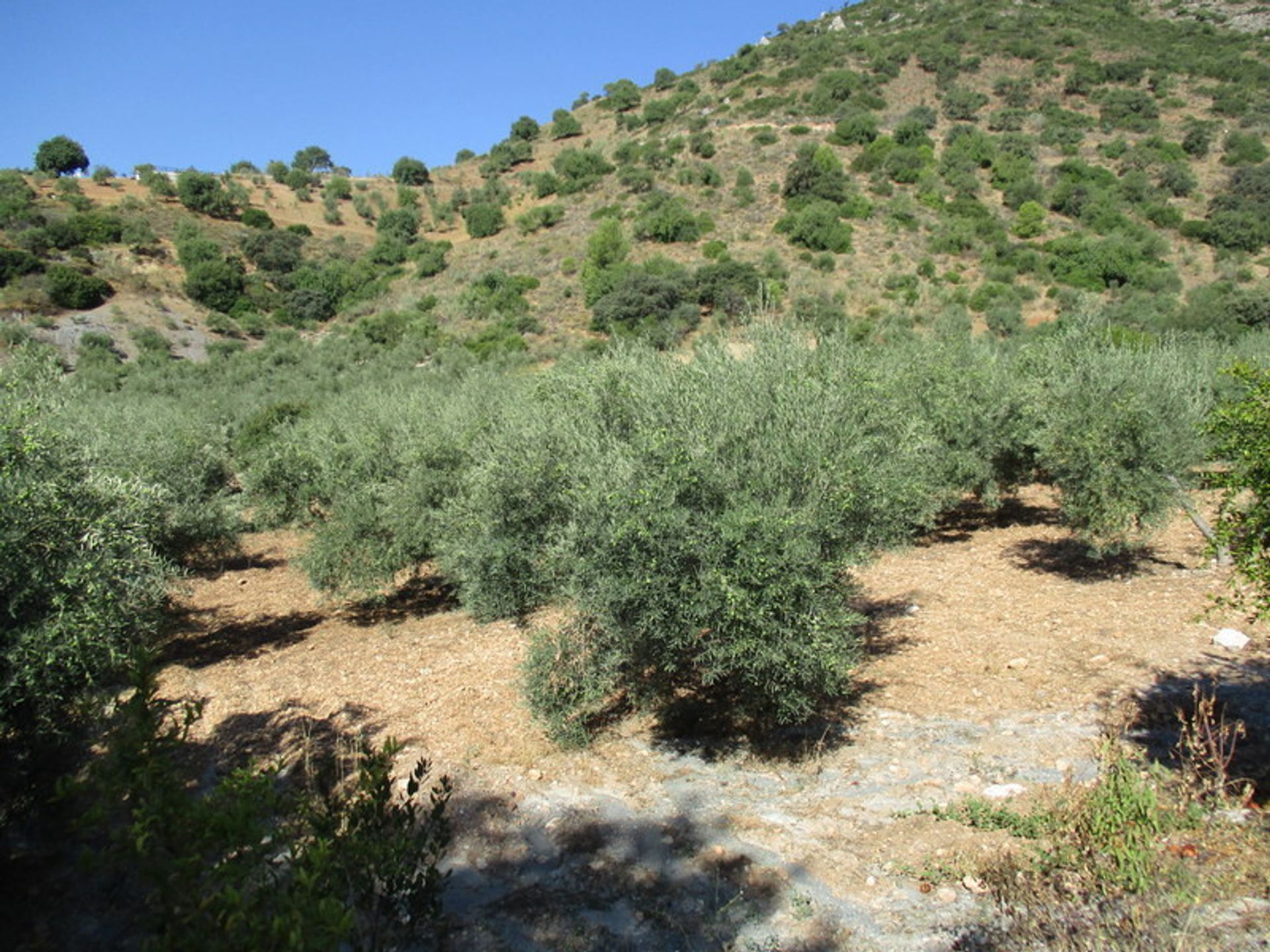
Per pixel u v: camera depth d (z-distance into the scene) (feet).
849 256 116.67
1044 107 165.07
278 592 39.60
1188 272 108.17
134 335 110.52
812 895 12.78
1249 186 125.18
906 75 187.73
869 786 16.08
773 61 211.20
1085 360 28.63
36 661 13.99
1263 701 17.70
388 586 34.35
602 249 123.75
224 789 9.91
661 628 15.85
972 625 25.26
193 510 31.37
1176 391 26.76
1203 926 10.30
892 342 48.42
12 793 15.44
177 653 30.32
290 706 22.98
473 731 20.22
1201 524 28.84
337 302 140.97
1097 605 25.88
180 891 8.91
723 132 168.14
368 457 32.81
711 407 17.72
